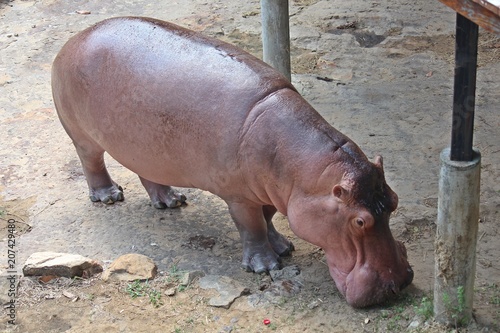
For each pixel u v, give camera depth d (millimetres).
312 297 4824
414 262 5109
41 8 10219
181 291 4984
